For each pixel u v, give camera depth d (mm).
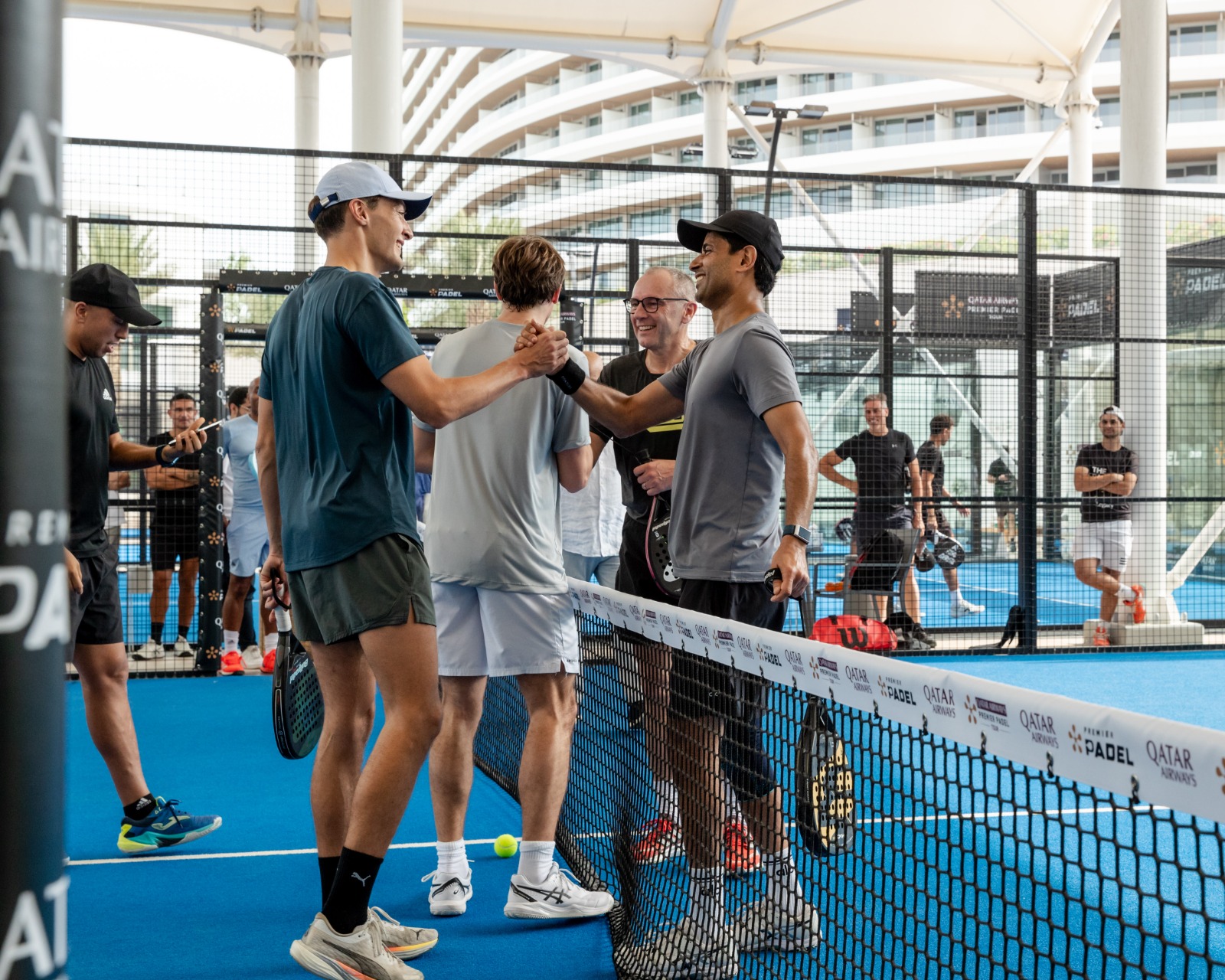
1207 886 3205
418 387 2463
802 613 2961
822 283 8898
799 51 14375
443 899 3201
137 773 3791
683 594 2934
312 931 2479
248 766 5066
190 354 7848
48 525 596
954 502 8648
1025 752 1604
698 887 2654
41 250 589
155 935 3049
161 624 7906
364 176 2740
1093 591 13117
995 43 14203
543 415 3113
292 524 2648
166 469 7754
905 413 10430
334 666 2721
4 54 567
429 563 3174
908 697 1881
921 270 8828
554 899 3146
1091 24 13828
